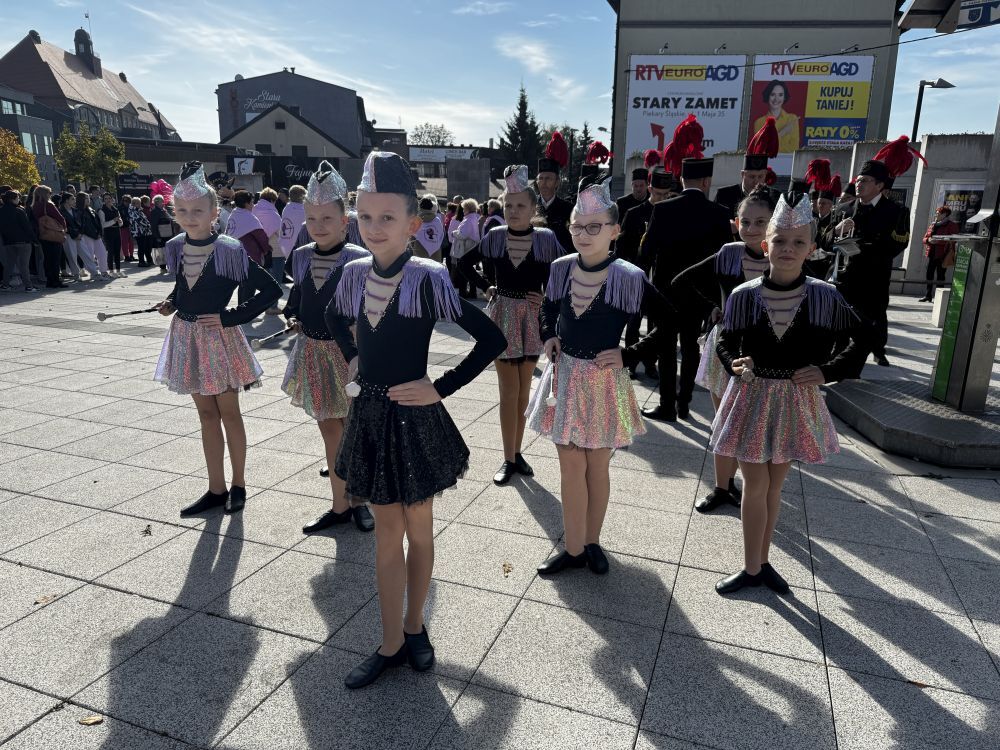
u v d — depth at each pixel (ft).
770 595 10.21
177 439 16.62
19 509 12.85
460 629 9.38
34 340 27.58
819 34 88.48
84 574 10.66
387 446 8.09
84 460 15.28
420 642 8.75
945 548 11.55
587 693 8.15
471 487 14.01
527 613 9.74
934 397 17.85
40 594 10.10
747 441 9.71
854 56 88.48
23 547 11.44
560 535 12.00
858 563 11.10
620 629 9.39
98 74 357.41
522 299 13.93
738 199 22.54
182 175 11.93
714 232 16.39
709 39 89.97
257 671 8.52
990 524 12.37
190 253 12.12
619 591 10.30
